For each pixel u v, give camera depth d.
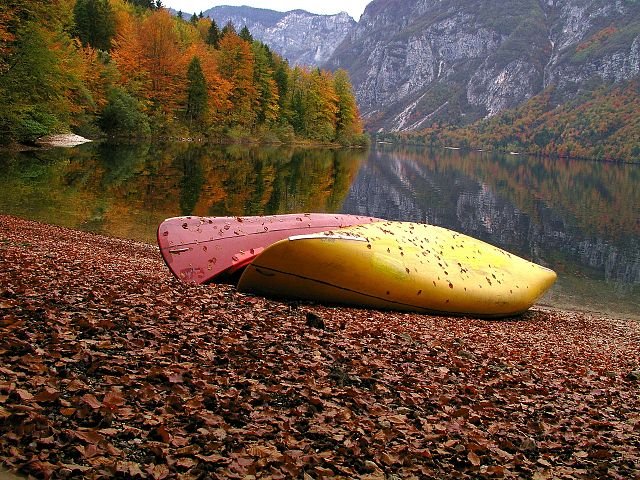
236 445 3.89
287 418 4.53
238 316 7.48
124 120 58.91
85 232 17.00
